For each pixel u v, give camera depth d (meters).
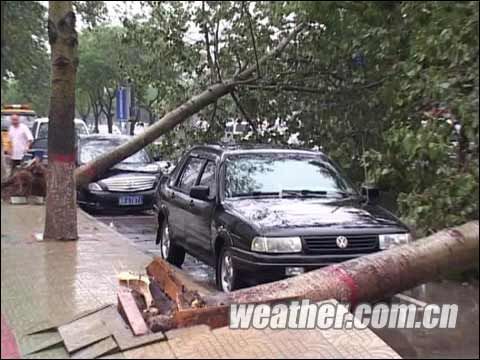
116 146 16.86
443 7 9.66
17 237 10.84
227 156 9.09
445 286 9.20
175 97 14.97
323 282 6.64
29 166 15.70
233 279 7.69
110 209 15.75
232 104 14.65
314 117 13.39
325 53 12.98
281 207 8.02
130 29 14.34
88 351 5.56
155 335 5.66
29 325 6.35
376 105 12.40
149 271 6.94
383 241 7.52
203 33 14.13
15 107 24.86
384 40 11.33
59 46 10.12
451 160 9.53
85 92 31.80
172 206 10.21
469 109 8.95
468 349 7.06
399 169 10.11
